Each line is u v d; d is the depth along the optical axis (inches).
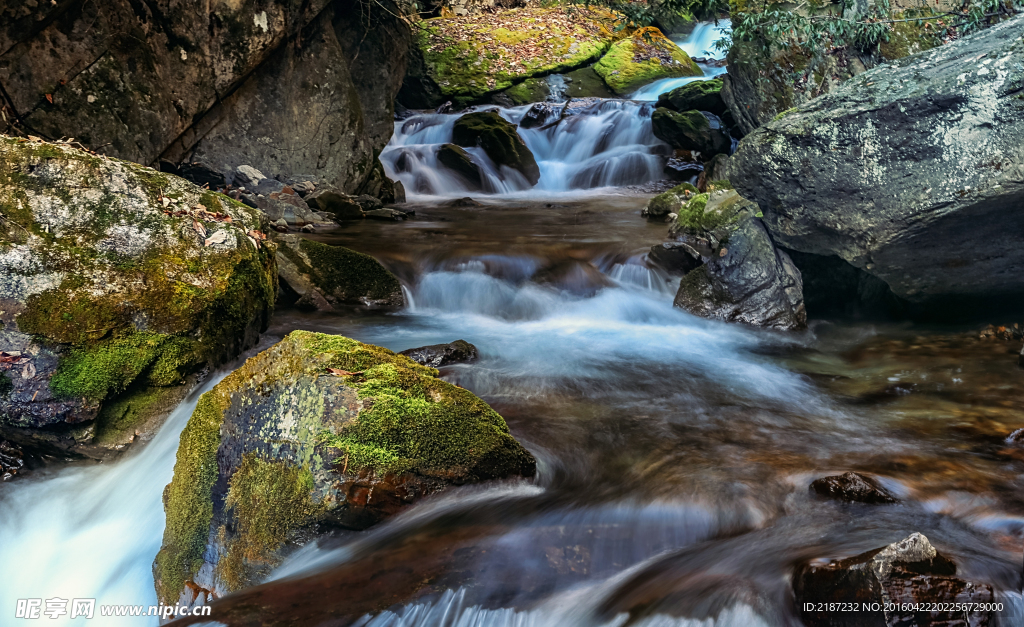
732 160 254.1
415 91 740.0
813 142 227.9
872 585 99.7
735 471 155.6
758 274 277.0
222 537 140.4
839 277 290.8
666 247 315.9
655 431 179.5
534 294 304.5
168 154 410.6
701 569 119.5
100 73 368.2
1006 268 223.8
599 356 243.1
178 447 165.0
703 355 244.7
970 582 99.7
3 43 333.1
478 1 879.7
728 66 416.5
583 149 640.4
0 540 163.8
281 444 137.3
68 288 176.4
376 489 133.1
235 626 106.7
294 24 445.7
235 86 432.1
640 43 840.3
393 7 531.8
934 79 203.3
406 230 404.2
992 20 315.6
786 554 120.2
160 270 189.5
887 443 169.0
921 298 247.3
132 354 176.9
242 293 204.5
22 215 183.2
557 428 181.3
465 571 120.5
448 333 269.7
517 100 749.9
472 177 577.6
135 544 160.1
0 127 334.3
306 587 116.7
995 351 232.5
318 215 423.2
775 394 207.0
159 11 386.6
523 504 143.2
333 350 145.5
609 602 111.7
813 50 345.1
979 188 195.8
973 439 169.3
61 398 167.6
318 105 473.4
